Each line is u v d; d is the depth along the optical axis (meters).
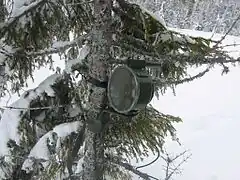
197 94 10.59
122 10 2.69
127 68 2.06
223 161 6.47
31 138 2.94
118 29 2.72
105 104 2.48
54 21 2.58
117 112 2.35
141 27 2.71
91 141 2.61
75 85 2.96
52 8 2.51
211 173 6.02
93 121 2.44
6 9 2.72
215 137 7.52
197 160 6.44
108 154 3.09
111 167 3.04
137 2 2.81
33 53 2.55
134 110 2.28
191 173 5.99
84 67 2.62
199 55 2.42
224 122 8.49
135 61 2.11
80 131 2.55
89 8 2.87
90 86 2.55
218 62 2.38
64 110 2.88
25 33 2.51
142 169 5.79
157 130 3.12
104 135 2.75
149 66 2.19
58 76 2.89
